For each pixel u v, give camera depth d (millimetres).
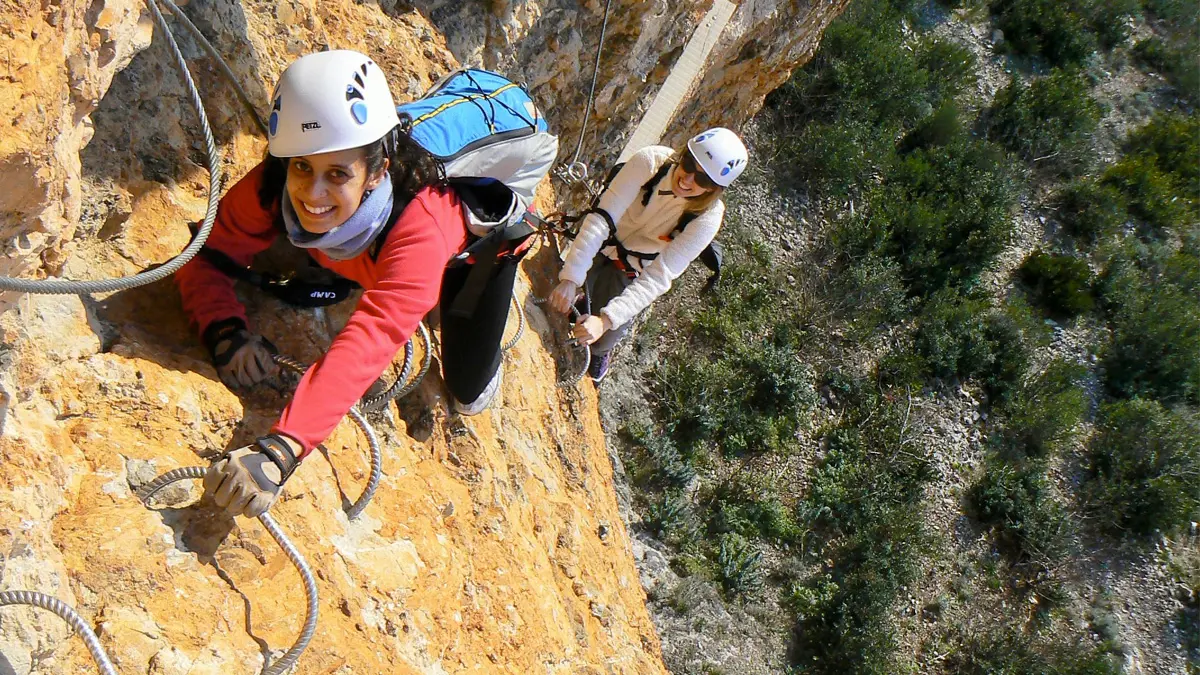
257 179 1978
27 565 1544
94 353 1902
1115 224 19359
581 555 3916
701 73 6574
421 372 2672
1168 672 15125
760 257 14992
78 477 1740
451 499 2871
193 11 2492
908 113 18062
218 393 2088
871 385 14984
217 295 2117
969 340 16219
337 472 2332
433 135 2168
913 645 13742
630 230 4105
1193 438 16578
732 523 12633
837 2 8023
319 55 1758
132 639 1629
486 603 2756
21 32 1363
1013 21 21719
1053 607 14984
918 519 14242
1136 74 23047
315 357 2445
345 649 1993
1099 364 17859
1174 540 16266
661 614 11344
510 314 4055
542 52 4766
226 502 1690
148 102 2289
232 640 1780
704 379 13141
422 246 1919
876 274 15617
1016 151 19812
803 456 13922
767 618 12305
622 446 12344
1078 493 16391
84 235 2031
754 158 15992
